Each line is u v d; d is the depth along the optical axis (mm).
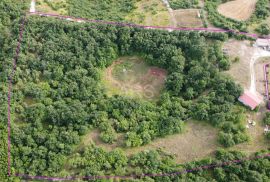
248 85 99938
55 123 93062
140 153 88312
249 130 92188
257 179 81875
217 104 95062
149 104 97625
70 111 93000
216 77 99312
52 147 88000
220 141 90250
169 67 105625
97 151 87875
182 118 94438
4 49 103375
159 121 93312
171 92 100750
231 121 92875
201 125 93688
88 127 93125
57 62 103188
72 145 89688
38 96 96500
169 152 89750
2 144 87750
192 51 104500
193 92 99000
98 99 98312
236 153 87000
